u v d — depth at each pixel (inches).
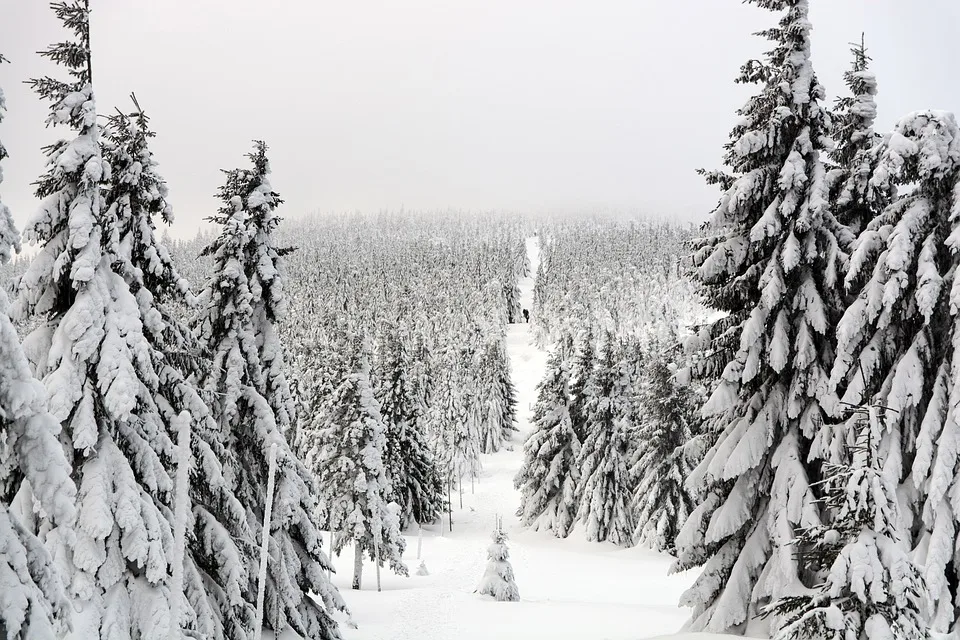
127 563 519.8
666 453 1905.8
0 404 268.5
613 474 2124.8
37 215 536.1
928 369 642.2
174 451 567.5
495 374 4156.0
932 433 605.3
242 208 792.3
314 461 2076.8
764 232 688.4
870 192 650.8
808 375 699.4
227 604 639.8
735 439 725.3
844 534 423.8
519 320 7214.6
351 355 1573.6
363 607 1306.6
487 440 4023.1
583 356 2320.4
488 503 2974.9
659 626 1094.4
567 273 6988.2
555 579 1680.6
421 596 1414.9
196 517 653.9
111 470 510.9
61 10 542.9
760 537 705.0
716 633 679.1
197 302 636.1
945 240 619.2
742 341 700.7
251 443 774.5
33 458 282.2
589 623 1133.7
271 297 805.9
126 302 542.9
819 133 705.6
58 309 565.0
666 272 6427.2
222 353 768.9
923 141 622.8
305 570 837.8
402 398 2250.2
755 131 709.9
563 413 2263.8
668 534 1894.7
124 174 582.2
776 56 720.3
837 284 712.4
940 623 563.8
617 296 6127.0
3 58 304.7
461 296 6156.5
